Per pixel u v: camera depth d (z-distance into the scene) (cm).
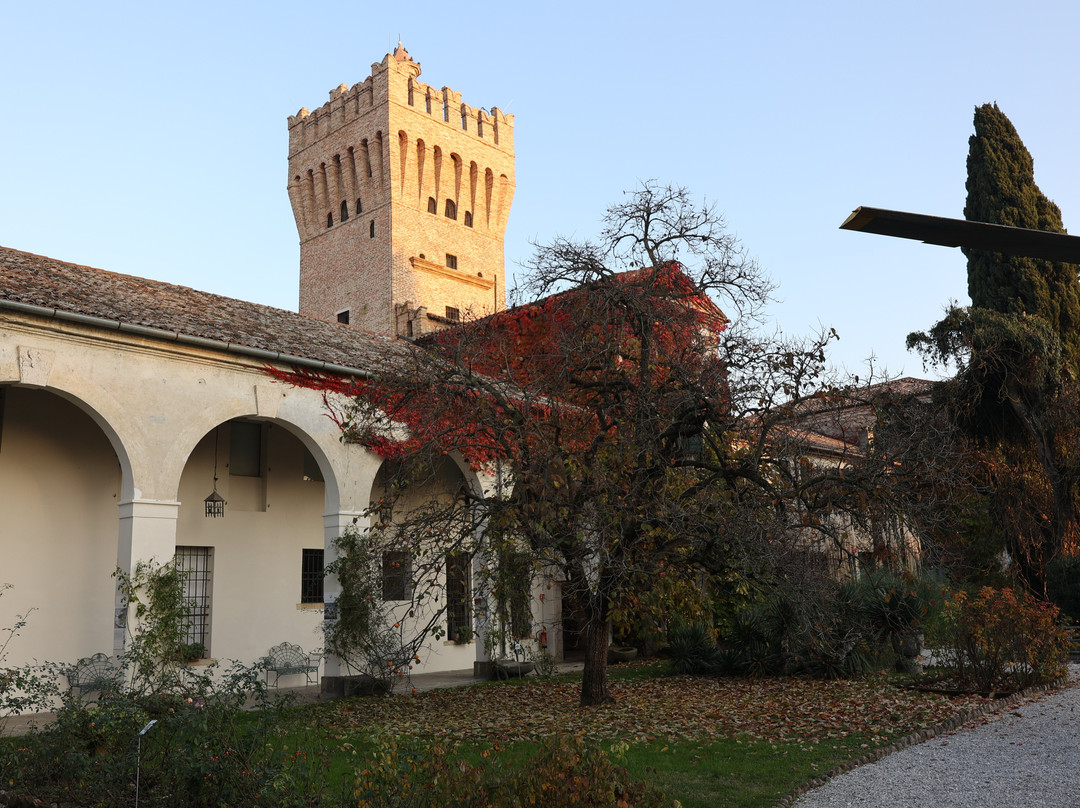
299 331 1850
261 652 1816
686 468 1298
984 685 1408
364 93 4106
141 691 857
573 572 1276
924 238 242
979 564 2308
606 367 1298
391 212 3944
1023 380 2111
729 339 1240
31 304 1282
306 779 675
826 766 920
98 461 1611
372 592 1614
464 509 1348
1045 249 243
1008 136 2670
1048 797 777
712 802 794
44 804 695
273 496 1898
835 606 1416
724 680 1730
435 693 1628
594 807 560
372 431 1552
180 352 1475
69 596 1533
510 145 4581
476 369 1412
